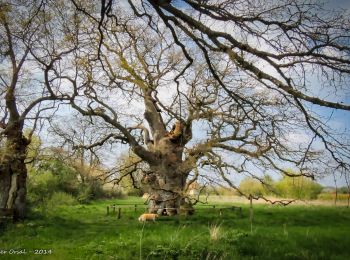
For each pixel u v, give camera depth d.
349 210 31.80
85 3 13.83
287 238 16.17
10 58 22.84
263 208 35.69
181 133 27.62
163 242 14.48
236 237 15.34
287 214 28.78
